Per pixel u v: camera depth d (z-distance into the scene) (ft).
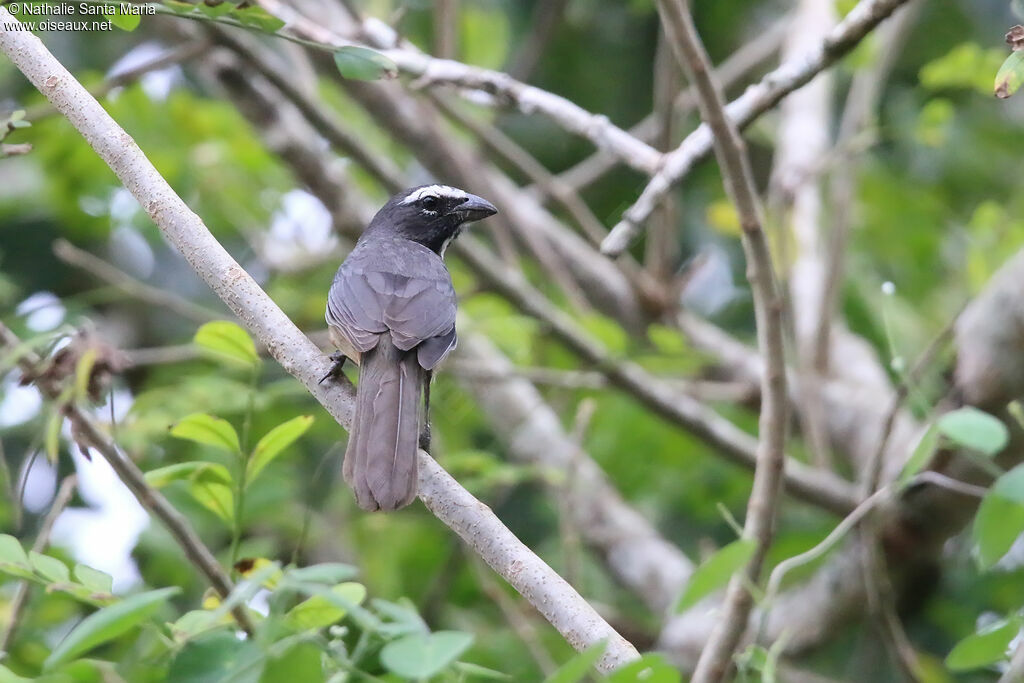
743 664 22.94
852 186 45.03
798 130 48.24
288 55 49.60
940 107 41.78
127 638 25.67
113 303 51.90
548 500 46.09
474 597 43.78
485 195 45.75
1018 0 22.77
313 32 34.81
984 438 19.79
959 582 41.37
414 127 45.39
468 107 48.96
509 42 52.37
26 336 39.34
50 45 50.62
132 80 38.63
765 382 27.48
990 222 43.04
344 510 42.39
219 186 46.42
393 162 52.29
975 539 20.20
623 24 53.78
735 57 50.29
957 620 40.32
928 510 36.29
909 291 48.39
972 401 34.40
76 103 25.23
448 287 31.42
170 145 46.29
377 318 29.04
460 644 16.07
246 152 46.29
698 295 54.34
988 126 52.44
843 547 38.32
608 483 46.01
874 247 48.91
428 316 29.45
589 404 38.27
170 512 20.10
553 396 48.96
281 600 17.20
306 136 46.65
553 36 51.60
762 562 26.66
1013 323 33.53
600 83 54.19
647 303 46.52
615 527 44.06
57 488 42.39
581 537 44.01
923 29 53.21
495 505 41.63
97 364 20.57
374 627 16.39
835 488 38.86
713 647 25.91
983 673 37.47
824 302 43.09
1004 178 51.83
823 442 41.50
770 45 49.70
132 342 51.60
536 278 51.67
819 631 38.55
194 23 39.75
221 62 45.34
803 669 41.32
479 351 46.11
